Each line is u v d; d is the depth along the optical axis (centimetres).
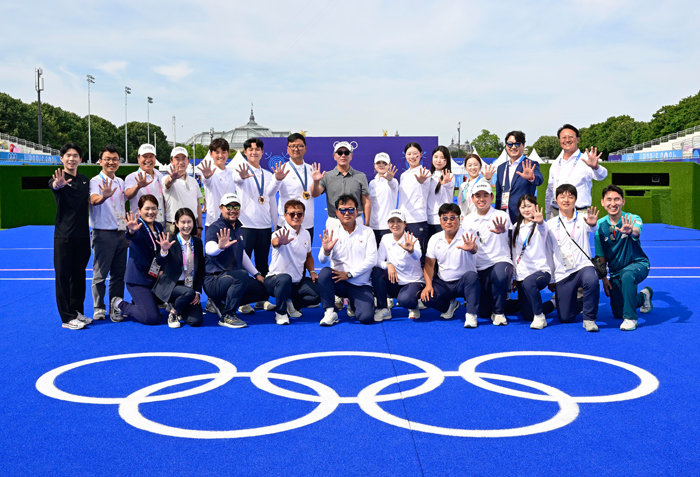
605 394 420
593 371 470
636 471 309
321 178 720
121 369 482
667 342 554
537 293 610
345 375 464
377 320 649
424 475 306
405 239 634
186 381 452
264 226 716
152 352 531
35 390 434
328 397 417
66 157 608
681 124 7506
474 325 613
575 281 615
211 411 393
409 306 654
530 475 305
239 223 652
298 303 668
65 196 607
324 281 631
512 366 484
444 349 536
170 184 702
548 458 324
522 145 732
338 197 688
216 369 481
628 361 496
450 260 634
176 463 321
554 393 422
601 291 812
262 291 656
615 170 1789
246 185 704
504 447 337
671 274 934
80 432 362
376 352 527
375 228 734
